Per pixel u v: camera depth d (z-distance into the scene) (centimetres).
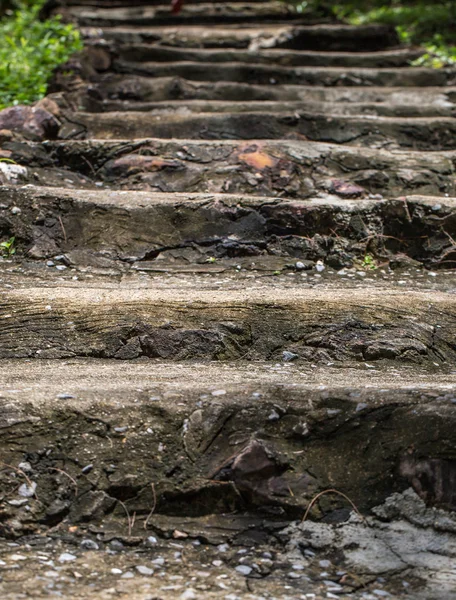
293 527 227
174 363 303
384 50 768
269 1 884
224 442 240
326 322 321
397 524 227
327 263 411
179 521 229
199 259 402
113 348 308
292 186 464
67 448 236
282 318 321
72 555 214
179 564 214
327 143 523
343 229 421
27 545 217
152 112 573
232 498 232
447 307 331
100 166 480
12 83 587
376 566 215
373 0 1016
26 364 296
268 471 235
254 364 304
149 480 233
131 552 218
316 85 675
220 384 261
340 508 231
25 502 225
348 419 243
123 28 781
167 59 694
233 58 707
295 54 713
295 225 416
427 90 641
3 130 496
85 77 622
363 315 324
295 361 308
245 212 418
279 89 636
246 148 482
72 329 313
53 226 405
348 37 767
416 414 241
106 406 245
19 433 237
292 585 207
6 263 389
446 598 202
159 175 468
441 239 425
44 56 635
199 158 477
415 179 478
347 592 205
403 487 233
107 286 362
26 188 418
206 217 414
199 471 235
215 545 222
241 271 395
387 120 557
